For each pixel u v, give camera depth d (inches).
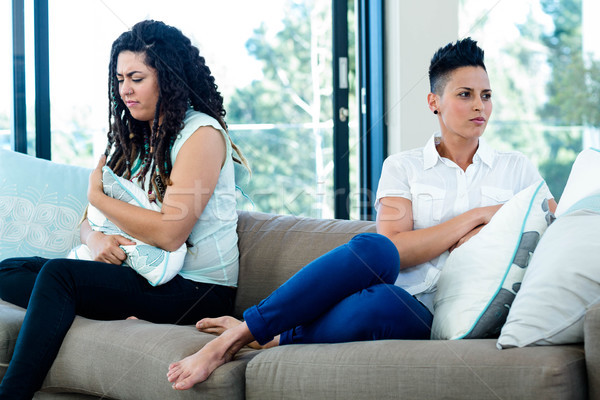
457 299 57.6
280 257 79.0
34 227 89.8
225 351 55.8
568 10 149.5
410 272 68.6
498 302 55.3
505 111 146.6
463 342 50.6
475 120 69.1
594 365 44.3
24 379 61.6
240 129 132.8
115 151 82.5
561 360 43.8
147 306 70.3
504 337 48.1
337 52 137.9
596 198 55.9
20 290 73.4
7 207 90.2
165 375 55.6
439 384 46.5
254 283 79.3
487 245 59.1
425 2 132.0
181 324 73.3
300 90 136.4
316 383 50.9
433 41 132.4
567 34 149.2
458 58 69.7
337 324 57.3
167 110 74.7
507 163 71.5
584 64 149.3
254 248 80.7
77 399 63.9
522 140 147.6
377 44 135.3
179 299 72.3
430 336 59.7
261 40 133.1
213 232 76.2
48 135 117.3
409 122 132.3
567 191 61.4
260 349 64.7
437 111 72.8
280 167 135.8
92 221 76.2
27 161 93.8
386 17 134.6
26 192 91.3
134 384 57.8
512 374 44.2
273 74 134.4
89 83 121.6
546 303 48.4
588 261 48.9
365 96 138.2
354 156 139.7
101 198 73.0
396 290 58.4
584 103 149.6
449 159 71.4
